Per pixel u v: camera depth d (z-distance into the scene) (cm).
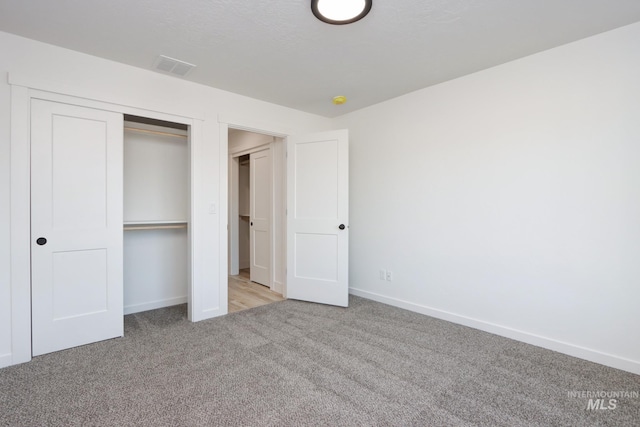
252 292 414
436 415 167
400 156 345
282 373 209
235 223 525
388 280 358
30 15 196
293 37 223
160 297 352
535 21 204
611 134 217
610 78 217
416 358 230
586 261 229
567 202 236
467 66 272
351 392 188
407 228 339
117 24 207
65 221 241
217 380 200
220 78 292
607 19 203
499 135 270
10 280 217
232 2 184
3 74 214
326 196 360
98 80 251
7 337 217
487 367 218
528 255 256
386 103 357
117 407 172
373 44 233
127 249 330
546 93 245
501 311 271
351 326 293
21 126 220
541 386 195
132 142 332
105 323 260
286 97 344
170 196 357
